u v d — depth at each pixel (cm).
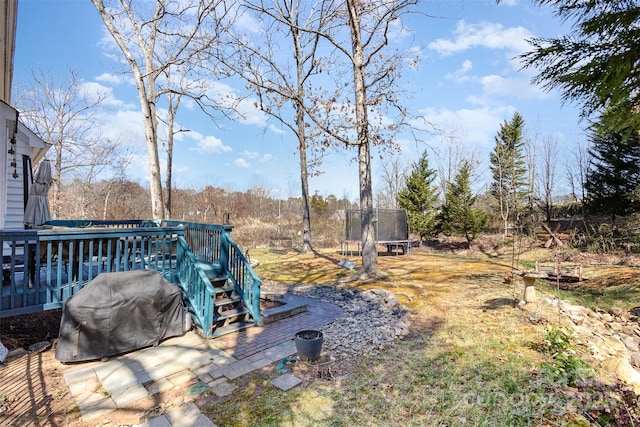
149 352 435
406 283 898
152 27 1034
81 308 394
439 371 386
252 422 294
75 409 309
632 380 360
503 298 712
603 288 894
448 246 2084
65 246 485
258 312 568
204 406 319
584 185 1625
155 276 475
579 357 401
